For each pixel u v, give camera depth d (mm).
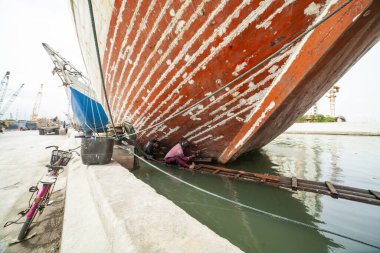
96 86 5781
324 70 2594
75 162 4297
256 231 2346
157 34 2686
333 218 2551
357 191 2932
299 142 11203
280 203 3023
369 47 3246
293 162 5871
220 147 4164
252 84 2797
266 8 2100
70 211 2139
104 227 1728
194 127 3971
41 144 9383
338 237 2172
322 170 4867
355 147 8602
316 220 2512
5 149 7652
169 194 3463
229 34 2377
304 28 2160
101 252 1490
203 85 3037
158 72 3184
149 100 3818
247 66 2607
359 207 2826
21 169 4449
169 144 5055
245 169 5090
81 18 3625
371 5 1710
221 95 3080
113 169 3088
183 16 2387
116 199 1860
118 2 2590
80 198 2439
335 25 1962
